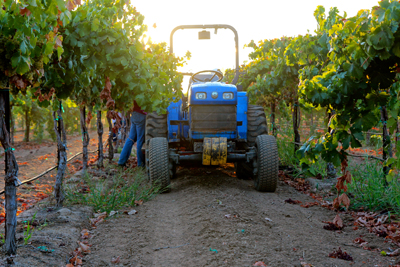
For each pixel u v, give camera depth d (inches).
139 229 131.3
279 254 104.7
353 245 116.7
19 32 75.3
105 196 165.0
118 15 190.7
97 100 212.5
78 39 97.7
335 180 215.5
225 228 125.5
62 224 128.0
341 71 120.6
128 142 274.5
